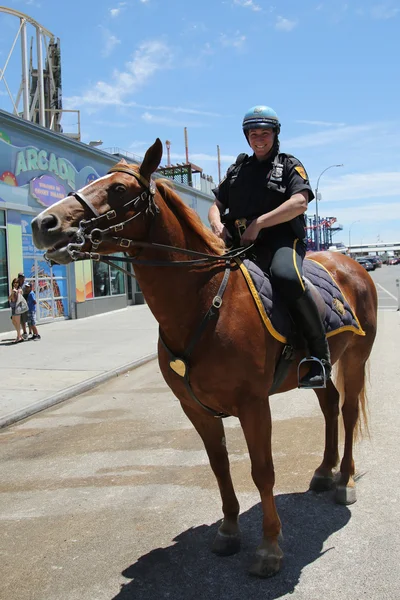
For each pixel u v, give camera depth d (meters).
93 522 3.75
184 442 5.46
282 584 2.89
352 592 2.78
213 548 3.26
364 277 4.38
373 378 7.91
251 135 3.33
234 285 3.03
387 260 103.50
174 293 2.92
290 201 3.12
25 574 3.11
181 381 2.99
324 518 3.62
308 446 5.07
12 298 13.06
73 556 3.29
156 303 2.95
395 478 4.20
